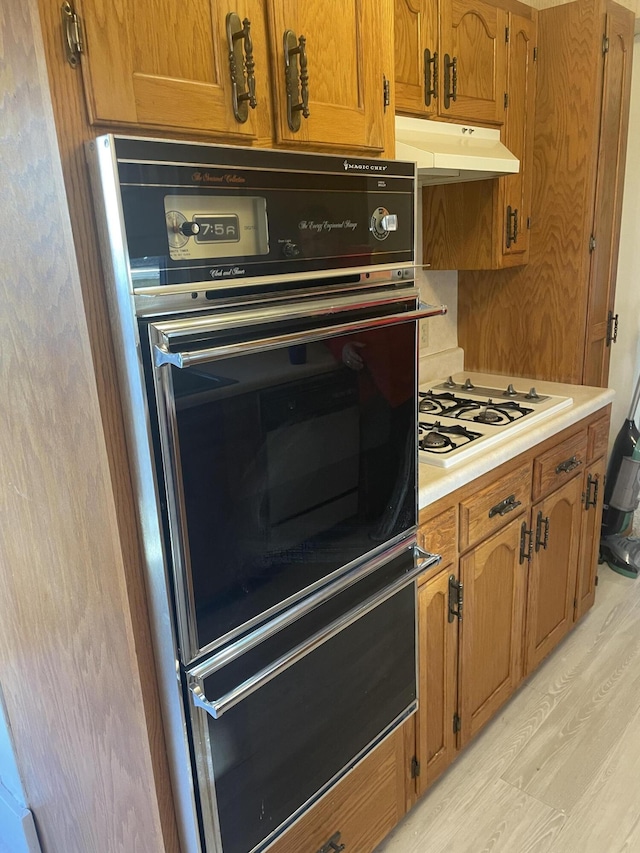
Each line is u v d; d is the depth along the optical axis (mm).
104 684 1093
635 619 2568
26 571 1188
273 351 975
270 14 981
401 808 1648
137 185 782
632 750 1936
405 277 1228
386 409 1234
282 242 978
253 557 1019
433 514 1526
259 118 999
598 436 2338
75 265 814
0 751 1576
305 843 1323
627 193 2818
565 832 1682
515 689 2100
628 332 2965
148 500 900
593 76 2131
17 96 804
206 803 1038
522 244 2350
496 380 2549
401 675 1469
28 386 998
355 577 1229
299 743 1208
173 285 846
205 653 977
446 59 1801
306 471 1087
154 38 831
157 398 843
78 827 1379
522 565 1974
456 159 1719
